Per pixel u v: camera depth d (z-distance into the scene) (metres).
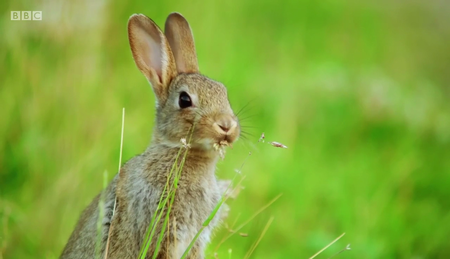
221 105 7.50
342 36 20.17
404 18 24.06
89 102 11.39
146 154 7.43
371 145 14.23
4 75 11.28
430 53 21.25
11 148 10.80
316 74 16.16
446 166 13.56
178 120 7.42
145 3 14.84
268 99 14.30
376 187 12.25
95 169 10.48
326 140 13.94
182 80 7.73
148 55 8.05
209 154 7.32
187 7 15.54
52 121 11.07
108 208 7.38
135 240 7.15
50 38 11.77
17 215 9.70
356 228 10.84
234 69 14.89
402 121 15.08
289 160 12.48
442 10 25.17
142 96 12.34
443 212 11.91
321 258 10.20
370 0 24.61
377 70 17.84
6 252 9.29
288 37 18.69
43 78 11.45
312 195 11.74
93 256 7.39
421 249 10.86
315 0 21.69
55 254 9.52
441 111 16.42
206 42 15.12
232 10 18.03
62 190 10.09
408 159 13.41
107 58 12.72
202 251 7.55
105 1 12.59
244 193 11.18
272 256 10.18
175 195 7.12
